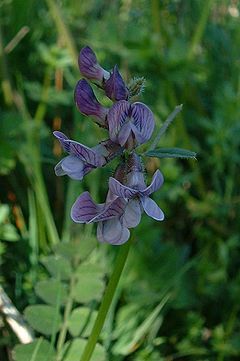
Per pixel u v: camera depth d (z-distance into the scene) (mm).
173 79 443
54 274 357
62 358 344
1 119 420
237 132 431
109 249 396
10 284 394
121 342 373
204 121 432
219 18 515
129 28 447
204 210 424
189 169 452
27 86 438
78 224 398
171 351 390
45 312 350
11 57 457
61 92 438
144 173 312
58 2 476
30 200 404
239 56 486
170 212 431
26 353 342
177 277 388
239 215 429
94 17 493
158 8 445
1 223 399
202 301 402
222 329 389
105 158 310
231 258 419
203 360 388
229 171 440
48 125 451
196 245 428
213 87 477
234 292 401
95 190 409
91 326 352
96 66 314
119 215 310
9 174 423
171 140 437
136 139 309
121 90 311
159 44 441
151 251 400
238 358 390
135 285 390
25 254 398
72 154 310
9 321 366
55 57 431
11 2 460
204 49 485
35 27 464
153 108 445
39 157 414
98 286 357
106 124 314
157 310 371
